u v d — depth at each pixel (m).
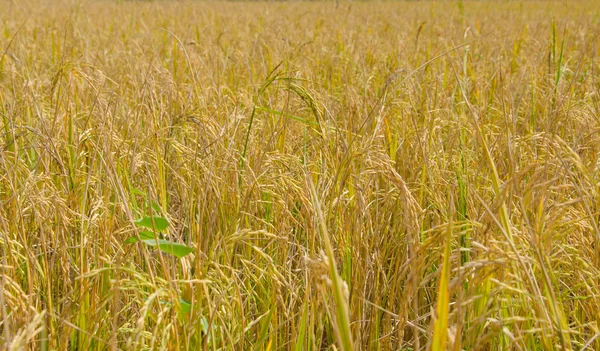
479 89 5.02
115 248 2.56
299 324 2.25
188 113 3.60
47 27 8.63
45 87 4.96
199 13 13.11
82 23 10.71
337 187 2.84
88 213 2.76
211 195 2.82
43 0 16.55
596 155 3.14
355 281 2.42
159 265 2.64
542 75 5.43
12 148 3.48
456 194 3.11
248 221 2.74
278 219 2.79
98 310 1.90
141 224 2.23
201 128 3.40
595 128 3.38
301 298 2.51
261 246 2.79
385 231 2.80
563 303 2.46
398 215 2.86
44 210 2.60
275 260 2.70
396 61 5.84
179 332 2.05
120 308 2.40
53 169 3.11
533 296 1.88
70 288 2.26
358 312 2.34
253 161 3.19
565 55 6.76
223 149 3.16
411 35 9.20
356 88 5.20
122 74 5.08
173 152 3.49
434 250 2.48
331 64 6.03
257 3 19.34
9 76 4.99
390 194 2.80
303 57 6.33
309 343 2.09
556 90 4.64
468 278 2.11
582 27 8.91
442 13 15.32
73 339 2.07
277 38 7.34
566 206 2.23
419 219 2.80
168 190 3.37
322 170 3.07
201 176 3.06
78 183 2.87
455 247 2.58
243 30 9.72
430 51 7.10
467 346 1.86
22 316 1.88
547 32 9.05
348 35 8.23
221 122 3.68
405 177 3.31
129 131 3.54
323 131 3.01
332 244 2.64
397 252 2.66
